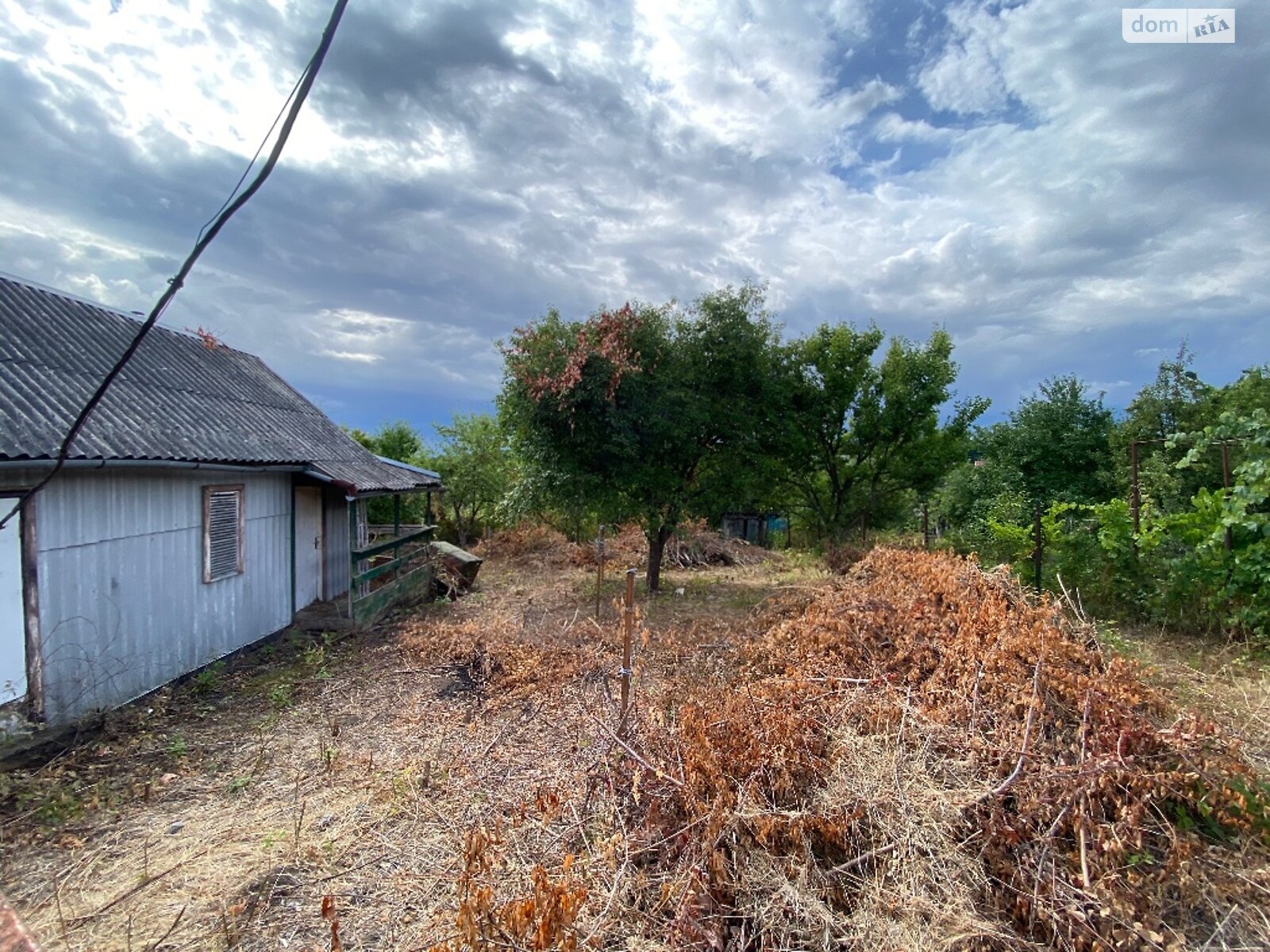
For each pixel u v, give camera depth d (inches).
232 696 223.8
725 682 176.7
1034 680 128.5
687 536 428.5
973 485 713.0
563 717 184.2
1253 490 231.6
